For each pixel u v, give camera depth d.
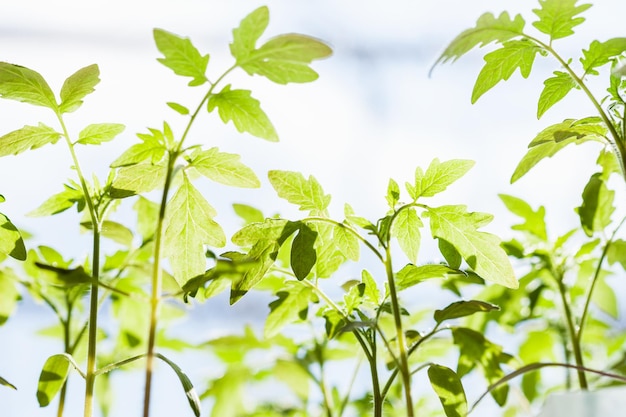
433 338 0.71
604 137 0.63
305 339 0.74
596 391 0.59
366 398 0.76
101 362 0.75
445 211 0.63
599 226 0.68
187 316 0.75
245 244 0.63
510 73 0.64
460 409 0.62
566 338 0.76
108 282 0.68
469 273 0.67
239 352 0.78
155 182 0.64
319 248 0.65
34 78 0.63
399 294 0.67
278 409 0.76
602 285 0.74
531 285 0.73
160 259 0.60
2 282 0.69
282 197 0.64
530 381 0.76
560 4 0.62
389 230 0.62
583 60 0.63
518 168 0.66
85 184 0.64
